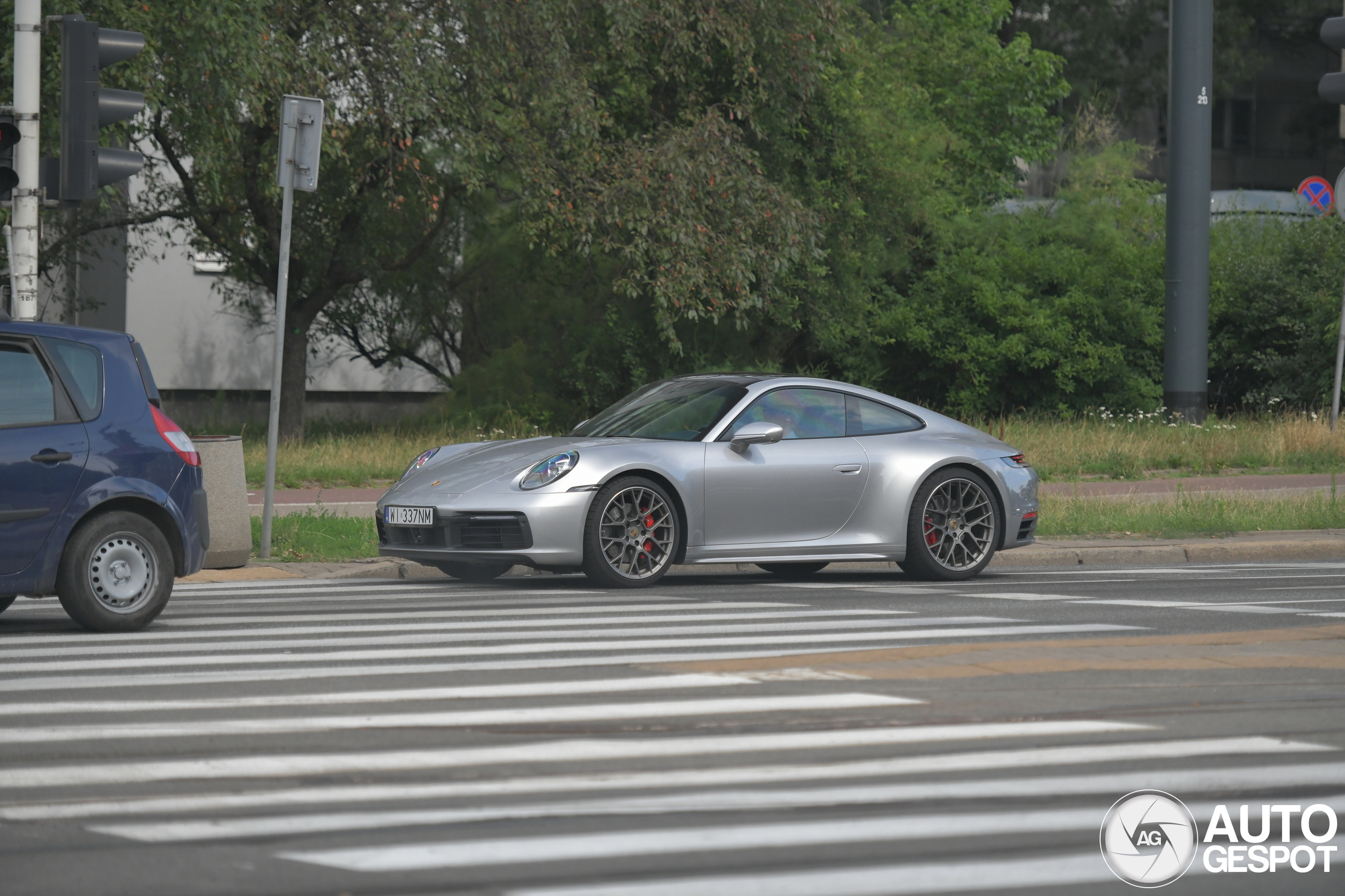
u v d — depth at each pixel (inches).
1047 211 2844.5
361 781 438.3
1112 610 832.3
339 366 3193.9
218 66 1665.8
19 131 1035.3
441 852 367.2
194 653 676.1
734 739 490.9
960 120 3166.8
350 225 2319.1
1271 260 2731.3
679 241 2015.3
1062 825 394.0
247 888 340.8
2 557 729.0
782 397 1007.6
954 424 1056.2
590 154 2066.9
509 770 450.6
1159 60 5113.2
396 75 1924.2
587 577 961.5
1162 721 521.3
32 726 513.7
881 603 864.9
